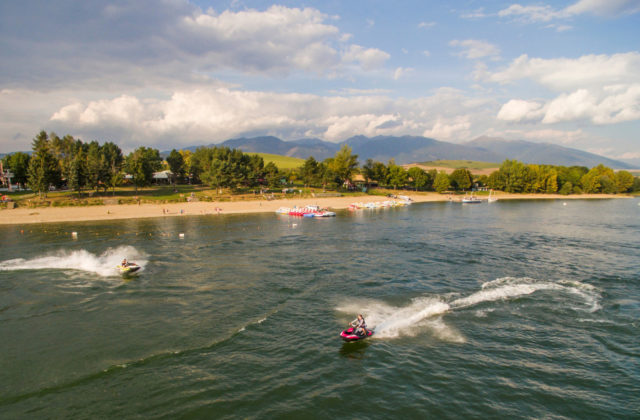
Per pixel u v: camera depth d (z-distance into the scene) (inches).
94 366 1099.3
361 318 1300.4
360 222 4232.3
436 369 1090.7
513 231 3496.6
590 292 1705.2
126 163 6934.1
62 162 6156.5
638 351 1176.2
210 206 5487.2
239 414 893.2
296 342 1250.6
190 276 1973.4
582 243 2874.0
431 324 1384.1
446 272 2043.6
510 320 1412.4
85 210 4726.9
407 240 3021.7
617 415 889.5
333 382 1026.7
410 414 895.7
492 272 2042.3
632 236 3198.8
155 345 1223.5
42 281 1898.4
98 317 1446.9
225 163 6279.5
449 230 3570.4
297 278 1934.1
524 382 1023.6
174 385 1007.6
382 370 1087.0
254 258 2368.4
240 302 1599.4
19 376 1051.3
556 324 1373.0
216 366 1101.1
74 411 902.4
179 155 7022.6
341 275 1988.2
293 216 4805.6
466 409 914.1
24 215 4313.5
